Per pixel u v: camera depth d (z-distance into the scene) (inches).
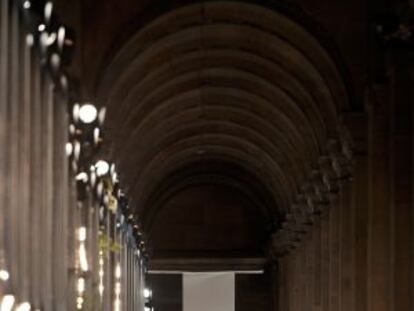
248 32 1396.4
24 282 833.5
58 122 980.6
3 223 775.1
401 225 1026.7
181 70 1562.5
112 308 1568.7
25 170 833.5
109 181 1364.4
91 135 1138.0
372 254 1148.5
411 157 1027.3
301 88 1493.6
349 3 1282.0
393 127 1032.8
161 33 1354.6
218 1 1321.4
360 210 1248.8
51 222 957.8
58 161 985.5
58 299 998.4
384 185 1144.8
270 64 1521.9
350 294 1341.0
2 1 748.6
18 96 810.8
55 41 920.9
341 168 1344.7
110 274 1517.0
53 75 940.6
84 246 1141.7
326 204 1556.3
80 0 1226.6
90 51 1259.8
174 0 1310.3
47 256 936.9
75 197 1085.1
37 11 855.1
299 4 1312.7
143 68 1449.3
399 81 1032.2
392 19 1056.2
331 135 1397.6
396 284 1026.1
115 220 1521.9
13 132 789.9
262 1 1328.7
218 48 1464.1
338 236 1430.9
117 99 1421.0
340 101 1270.9
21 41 815.1
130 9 1283.2
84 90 1226.6
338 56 1277.1
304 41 1342.3
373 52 1184.8
